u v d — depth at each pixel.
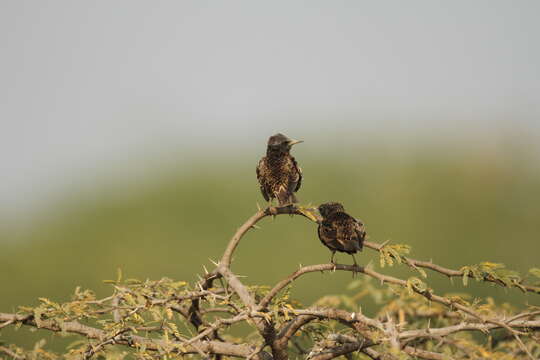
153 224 18.66
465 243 17.44
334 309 6.18
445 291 15.81
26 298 16.83
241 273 16.66
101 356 6.44
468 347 6.58
